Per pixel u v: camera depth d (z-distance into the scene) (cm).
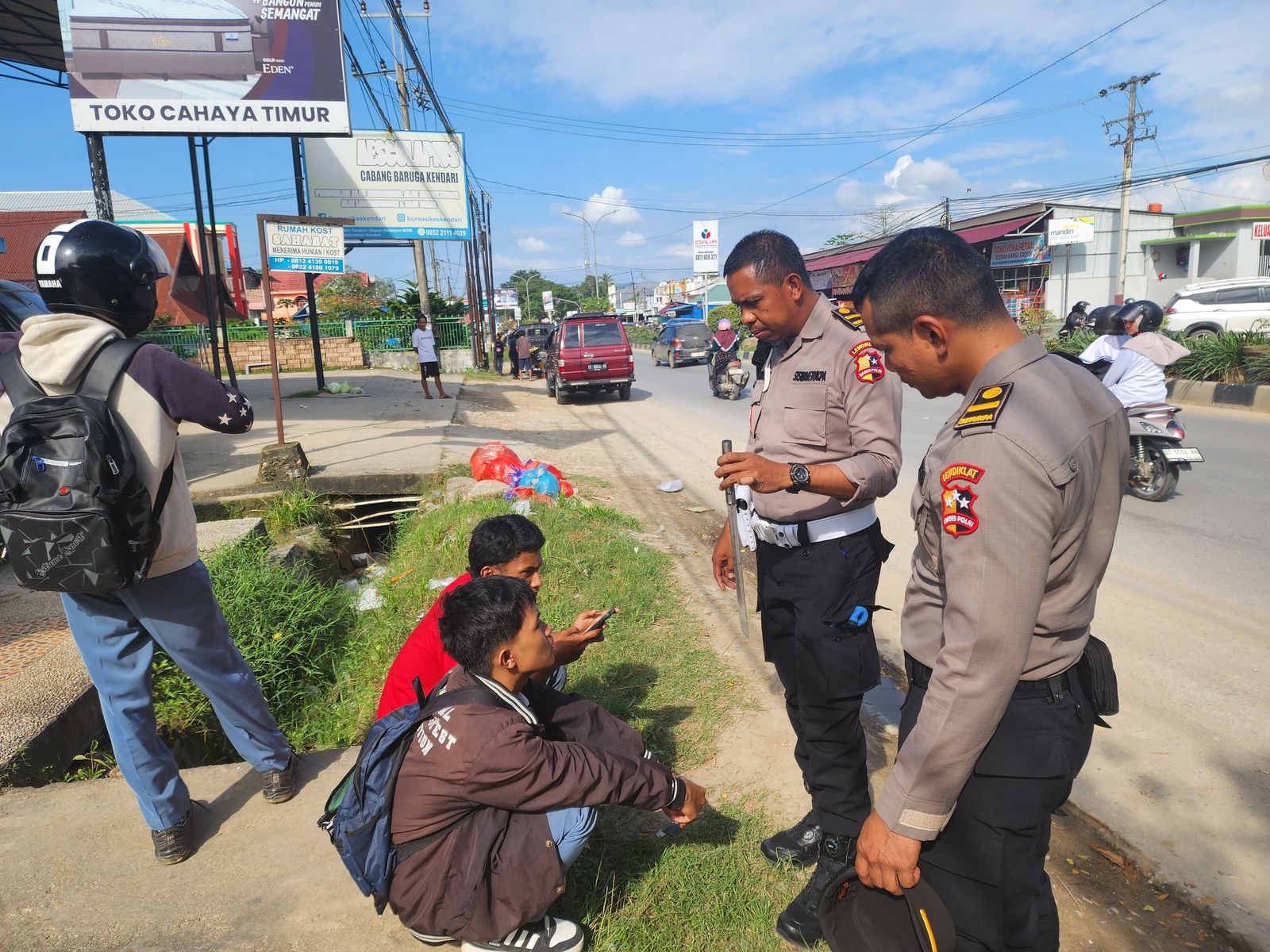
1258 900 235
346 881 236
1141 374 666
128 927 220
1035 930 153
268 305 807
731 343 1639
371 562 715
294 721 391
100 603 231
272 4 984
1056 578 136
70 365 212
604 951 209
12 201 3222
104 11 948
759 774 293
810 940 212
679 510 719
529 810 192
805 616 225
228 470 763
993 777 143
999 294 141
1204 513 624
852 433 218
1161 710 339
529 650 204
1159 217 3177
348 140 1569
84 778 315
